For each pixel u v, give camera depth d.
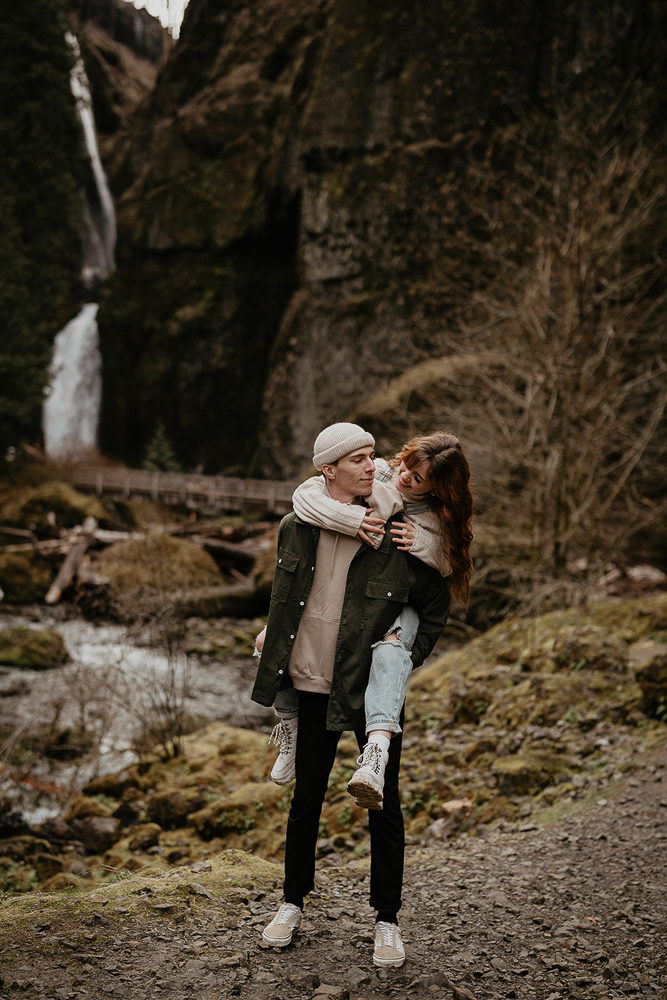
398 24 26.78
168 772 6.48
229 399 32.03
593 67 21.62
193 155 32.88
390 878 2.71
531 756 5.30
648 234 15.38
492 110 24.64
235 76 33.03
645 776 4.93
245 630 15.19
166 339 32.91
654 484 15.33
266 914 3.03
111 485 24.97
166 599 7.91
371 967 2.72
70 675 8.00
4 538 20.91
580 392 11.44
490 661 8.09
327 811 5.01
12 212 28.31
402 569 2.58
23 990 2.38
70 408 35.62
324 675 2.63
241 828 5.07
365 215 26.94
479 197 22.84
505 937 3.11
